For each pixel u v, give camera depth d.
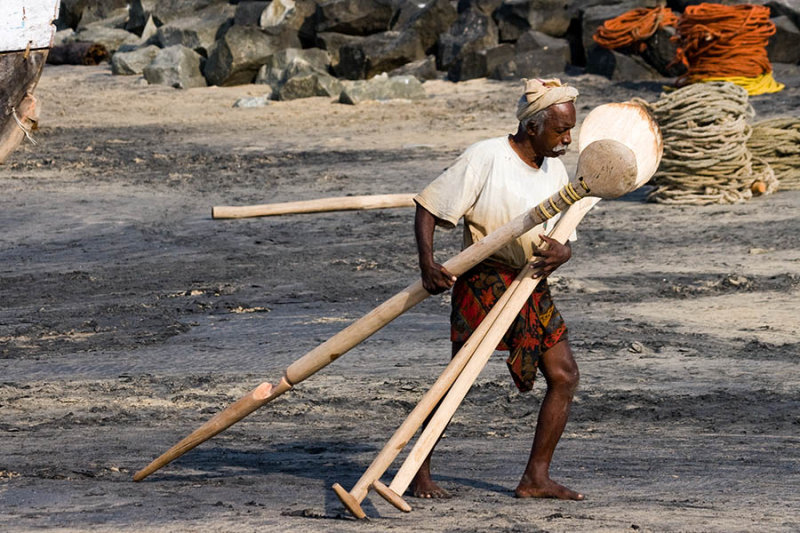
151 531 14.45
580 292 41.09
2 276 46.62
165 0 143.75
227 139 92.12
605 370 29.92
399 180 70.94
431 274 15.55
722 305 38.56
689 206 59.34
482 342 15.80
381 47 119.88
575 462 20.62
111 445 22.22
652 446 22.30
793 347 32.56
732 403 26.52
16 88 23.69
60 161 80.50
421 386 28.31
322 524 14.96
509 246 16.27
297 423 24.83
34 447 22.05
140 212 62.09
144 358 32.03
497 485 18.41
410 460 15.10
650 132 17.67
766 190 60.97
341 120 100.31
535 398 27.09
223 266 48.19
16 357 32.56
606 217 57.31
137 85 125.38
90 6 161.00
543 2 117.06
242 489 17.64
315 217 60.09
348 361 31.20
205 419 25.14
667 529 15.01
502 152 16.30
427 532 14.59
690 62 89.69
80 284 44.75
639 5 115.06
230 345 33.50
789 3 109.69
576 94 16.05
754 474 19.42
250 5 133.00
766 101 88.31
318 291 42.59
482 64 116.44
